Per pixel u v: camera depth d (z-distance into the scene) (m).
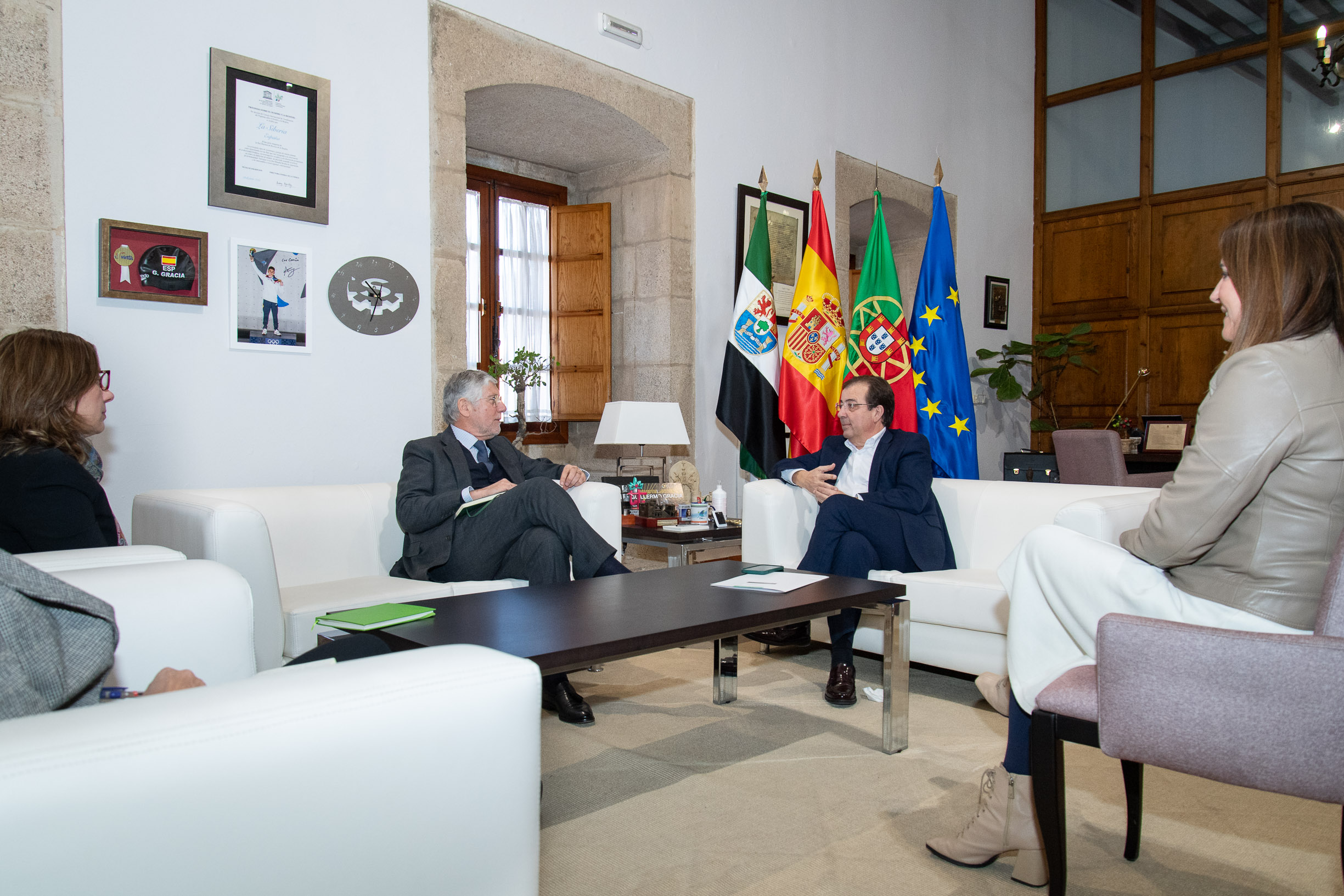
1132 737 1.27
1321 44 5.02
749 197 5.27
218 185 3.15
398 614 1.82
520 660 0.89
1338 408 1.39
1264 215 1.52
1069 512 2.27
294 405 3.38
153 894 0.63
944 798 2.10
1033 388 7.41
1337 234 1.45
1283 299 1.46
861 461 3.32
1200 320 7.13
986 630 2.73
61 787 0.58
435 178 3.78
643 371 5.04
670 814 2.01
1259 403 1.41
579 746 2.46
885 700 2.39
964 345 5.17
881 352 4.93
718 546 5.02
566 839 1.88
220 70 3.15
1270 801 2.11
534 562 2.64
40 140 2.78
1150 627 1.25
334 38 3.47
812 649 3.60
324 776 0.72
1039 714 1.45
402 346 3.69
